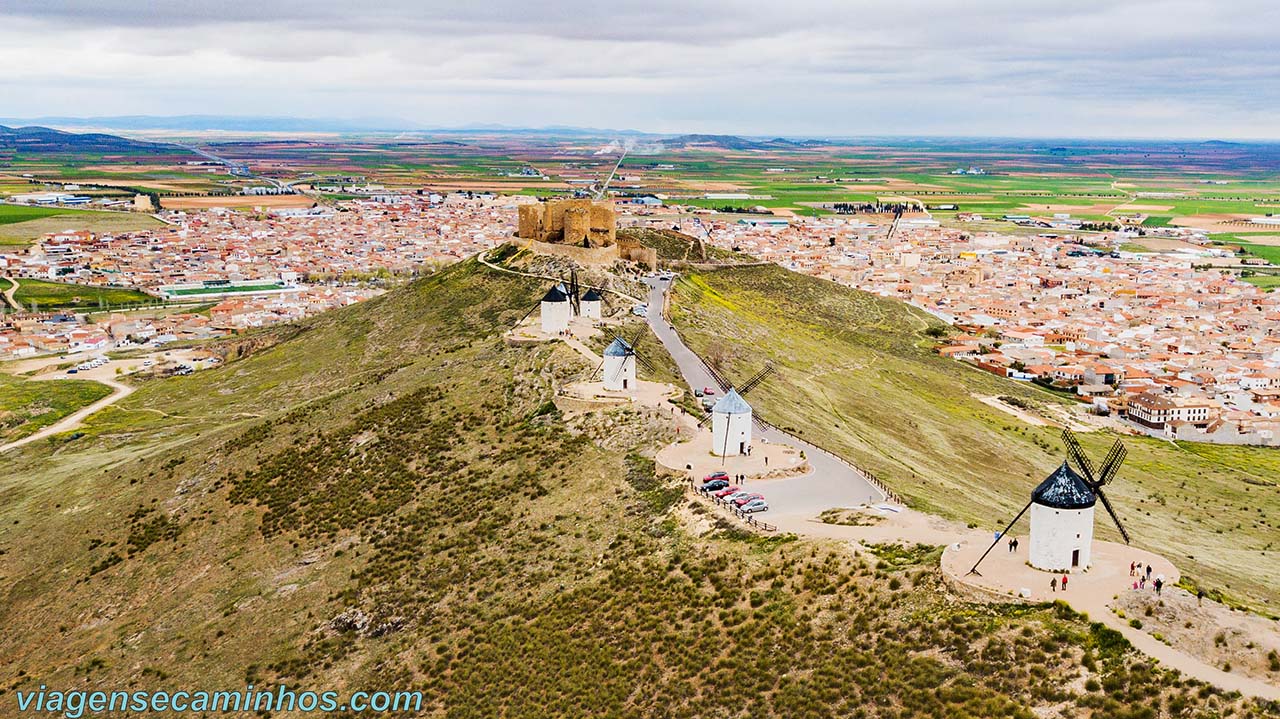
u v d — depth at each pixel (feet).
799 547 264.72
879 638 218.79
